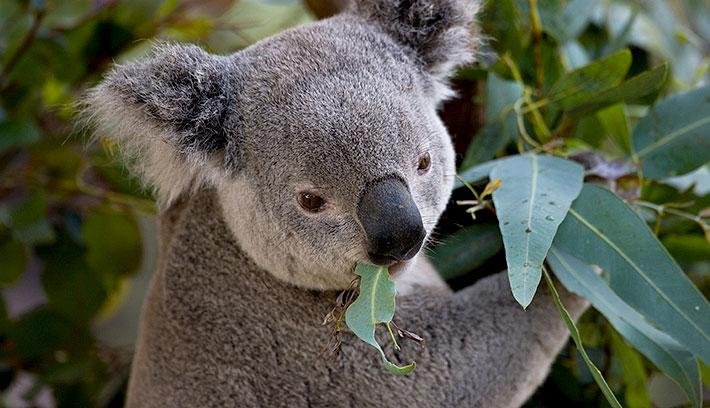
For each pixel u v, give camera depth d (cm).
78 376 205
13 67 207
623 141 186
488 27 193
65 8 211
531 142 187
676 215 188
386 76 178
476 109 193
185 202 189
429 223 179
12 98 209
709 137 184
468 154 188
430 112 181
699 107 185
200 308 185
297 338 183
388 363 171
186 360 185
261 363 183
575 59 195
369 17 183
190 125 178
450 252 185
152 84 177
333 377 183
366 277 176
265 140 178
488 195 184
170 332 186
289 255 179
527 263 174
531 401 191
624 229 178
